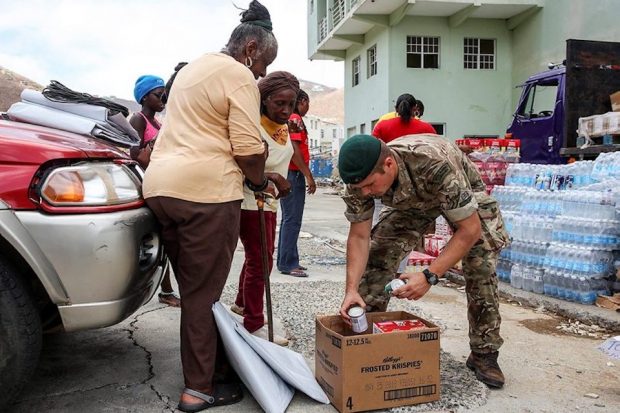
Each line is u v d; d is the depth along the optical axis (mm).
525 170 5590
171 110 2754
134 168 3119
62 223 2389
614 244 4562
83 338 3695
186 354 2686
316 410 2711
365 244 2945
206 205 2605
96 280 2445
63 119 3133
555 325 4273
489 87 19844
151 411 2682
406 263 5219
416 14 19172
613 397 2971
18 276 2393
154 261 2795
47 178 2410
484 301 3061
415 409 2723
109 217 2471
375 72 21188
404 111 5559
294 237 5707
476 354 3145
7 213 2316
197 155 2619
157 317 4152
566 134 7707
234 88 2635
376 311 3148
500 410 2781
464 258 3084
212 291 2689
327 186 28297
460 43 19578
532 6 18000
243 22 3086
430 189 2682
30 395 2838
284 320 4156
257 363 2744
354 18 19359
